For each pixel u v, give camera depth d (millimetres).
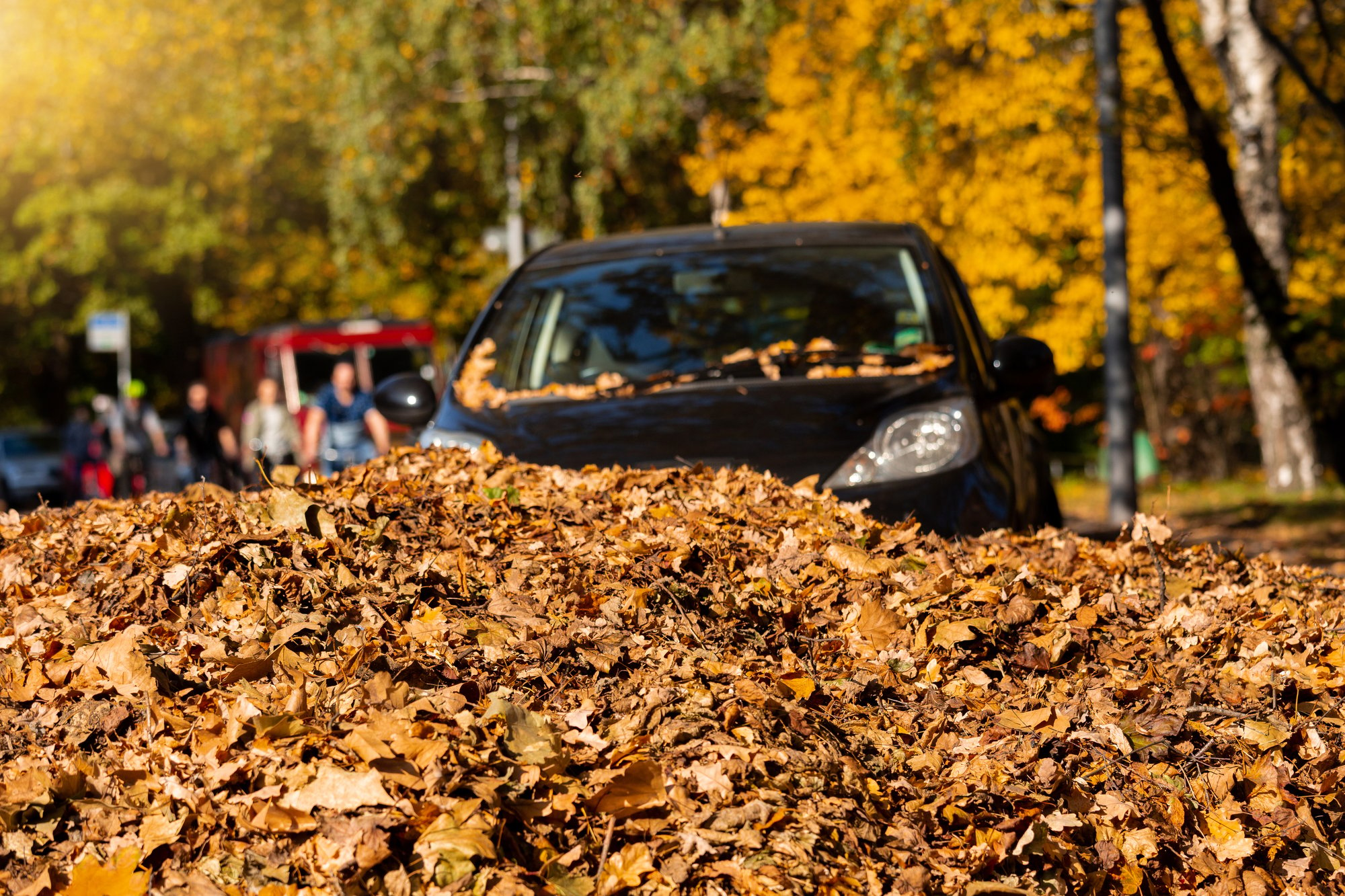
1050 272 20891
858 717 3506
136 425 28641
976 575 4312
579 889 2748
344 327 27469
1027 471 5711
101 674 3334
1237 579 4801
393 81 22391
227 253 40156
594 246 6641
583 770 3051
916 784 3279
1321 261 16656
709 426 5160
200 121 31219
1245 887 3250
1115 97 14602
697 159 21531
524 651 3492
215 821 2852
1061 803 3295
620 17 21422
